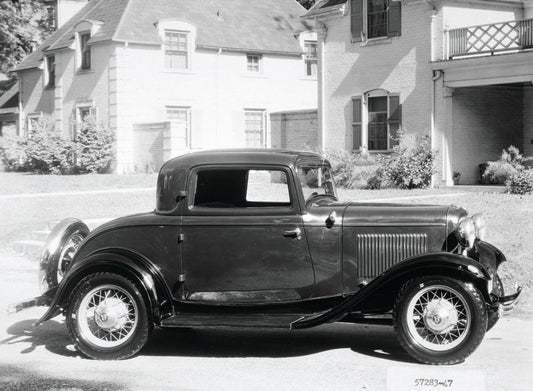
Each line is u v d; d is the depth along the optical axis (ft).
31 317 30.89
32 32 132.36
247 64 115.24
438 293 22.16
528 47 68.54
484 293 21.89
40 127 111.24
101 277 23.54
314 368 22.29
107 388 20.42
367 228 23.39
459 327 22.15
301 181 24.03
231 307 23.90
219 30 113.80
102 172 104.32
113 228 24.45
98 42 105.09
